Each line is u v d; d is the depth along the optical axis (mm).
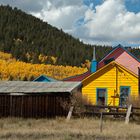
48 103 31500
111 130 20562
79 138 17438
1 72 185875
